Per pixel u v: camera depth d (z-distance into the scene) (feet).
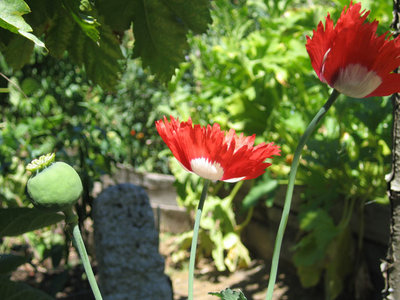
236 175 2.17
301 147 2.20
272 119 9.12
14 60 3.65
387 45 2.00
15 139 9.33
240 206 12.55
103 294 6.52
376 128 6.71
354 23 2.01
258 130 9.93
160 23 3.66
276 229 11.12
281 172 9.37
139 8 3.59
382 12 6.86
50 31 3.45
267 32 9.95
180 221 13.98
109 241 6.49
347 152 8.30
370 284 8.66
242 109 9.95
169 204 14.01
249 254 12.32
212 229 11.46
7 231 2.93
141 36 3.73
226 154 2.11
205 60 10.91
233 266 11.29
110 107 14.76
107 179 13.99
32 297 2.95
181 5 3.59
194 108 12.86
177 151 2.20
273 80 9.82
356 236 9.05
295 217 10.43
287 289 10.21
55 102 11.64
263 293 10.24
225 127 10.50
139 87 15.34
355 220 8.87
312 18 8.56
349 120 7.96
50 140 9.96
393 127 3.26
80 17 2.80
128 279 6.46
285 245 10.76
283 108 9.71
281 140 9.36
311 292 9.92
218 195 13.42
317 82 7.42
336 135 8.03
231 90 11.19
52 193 2.12
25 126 9.50
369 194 8.11
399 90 2.10
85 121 11.79
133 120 15.39
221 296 2.20
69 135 8.91
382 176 7.79
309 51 2.11
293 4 12.81
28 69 11.88
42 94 11.09
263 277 10.93
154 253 6.67
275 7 10.49
